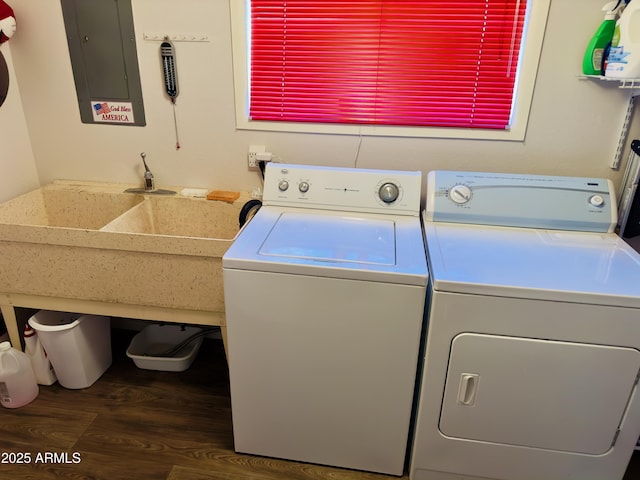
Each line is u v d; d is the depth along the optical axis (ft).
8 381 6.13
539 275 4.47
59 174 7.48
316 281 4.58
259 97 6.63
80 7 6.44
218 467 5.57
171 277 5.78
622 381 4.49
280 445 5.58
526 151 6.32
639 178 5.65
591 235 5.49
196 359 7.48
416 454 5.19
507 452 5.01
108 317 7.04
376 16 6.04
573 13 5.61
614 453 4.85
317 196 5.93
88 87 6.85
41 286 6.14
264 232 5.28
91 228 7.37
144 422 6.19
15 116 7.00
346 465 5.55
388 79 6.29
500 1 5.76
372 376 4.93
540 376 4.57
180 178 7.22
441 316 4.47
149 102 6.81
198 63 6.50
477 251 4.98
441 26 5.98
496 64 6.03
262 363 5.10
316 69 6.39
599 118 6.01
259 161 6.84
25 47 6.74
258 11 6.25
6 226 5.80
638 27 5.09
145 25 6.40
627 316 4.22
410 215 5.81
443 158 6.53
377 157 6.66
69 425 6.09
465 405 4.83
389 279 4.45
